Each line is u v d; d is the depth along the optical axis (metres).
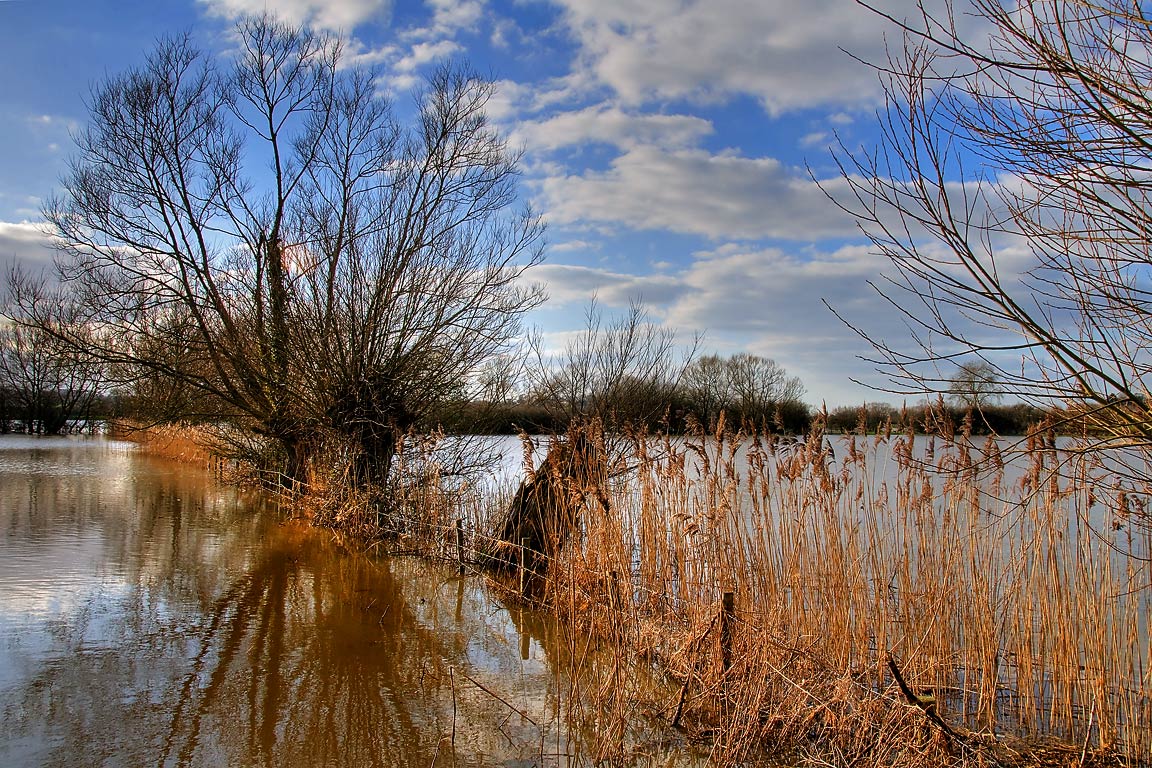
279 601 9.91
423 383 16.56
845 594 7.01
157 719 6.24
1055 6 4.11
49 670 7.16
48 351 17.77
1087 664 6.46
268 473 19.91
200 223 18.05
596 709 6.59
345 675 7.41
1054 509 6.68
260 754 5.75
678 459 8.64
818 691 6.47
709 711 6.61
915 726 5.77
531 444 10.00
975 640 7.07
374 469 15.16
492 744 6.11
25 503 17.55
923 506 7.15
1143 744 6.13
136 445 40.88
